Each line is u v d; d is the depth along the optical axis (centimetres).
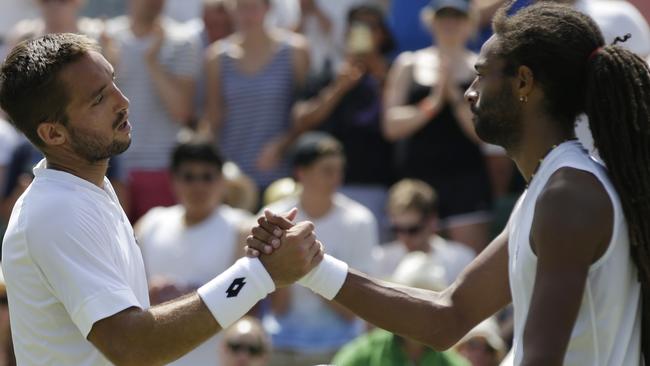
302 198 2303
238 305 1184
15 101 1175
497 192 2500
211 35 2781
